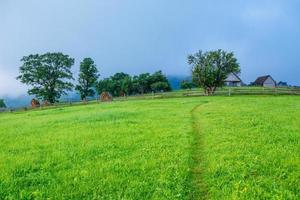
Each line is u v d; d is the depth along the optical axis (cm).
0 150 1919
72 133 2333
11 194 1197
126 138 2045
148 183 1234
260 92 7038
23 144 2061
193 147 1781
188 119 2819
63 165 1514
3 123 3547
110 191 1181
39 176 1376
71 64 12550
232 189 1146
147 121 2767
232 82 14575
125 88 16688
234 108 3603
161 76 16738
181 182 1220
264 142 1769
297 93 6669
